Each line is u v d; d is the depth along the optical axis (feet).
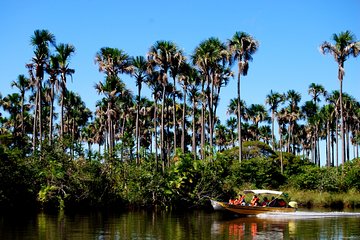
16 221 83.76
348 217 99.81
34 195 106.11
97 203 113.09
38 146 115.65
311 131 305.73
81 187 109.40
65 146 114.93
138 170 120.57
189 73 172.24
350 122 270.05
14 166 102.58
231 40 159.33
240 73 159.63
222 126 314.35
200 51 153.48
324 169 170.40
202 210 120.06
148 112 232.32
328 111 257.14
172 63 141.38
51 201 107.34
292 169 205.87
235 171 155.53
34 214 99.30
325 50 164.96
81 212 106.93
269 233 70.44
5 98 228.22
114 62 158.51
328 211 120.06
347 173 158.30
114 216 97.76
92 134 292.20
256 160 172.55
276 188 164.04
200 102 203.62
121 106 207.10
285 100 268.82
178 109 238.89
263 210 102.68
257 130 310.86
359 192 148.56
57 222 82.79
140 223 83.46
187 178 121.08
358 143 289.33
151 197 118.52
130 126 257.14
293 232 71.87
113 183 117.08
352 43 161.07
